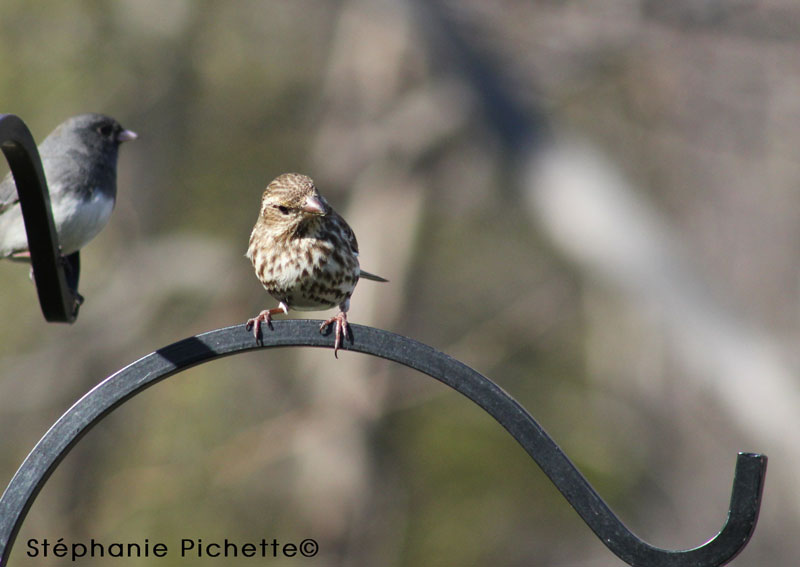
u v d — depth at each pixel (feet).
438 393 50.49
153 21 55.52
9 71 54.70
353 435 49.55
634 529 48.85
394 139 51.29
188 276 52.34
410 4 35.09
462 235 55.98
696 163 46.65
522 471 50.65
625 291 27.37
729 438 48.49
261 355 52.08
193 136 56.34
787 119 39.52
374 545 49.42
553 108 41.32
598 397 52.37
